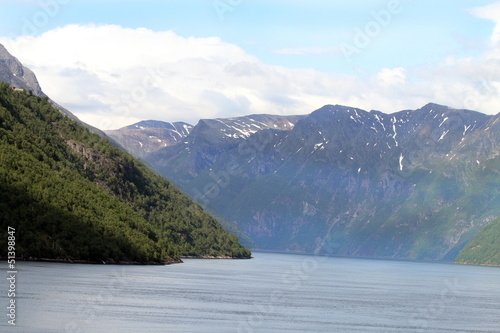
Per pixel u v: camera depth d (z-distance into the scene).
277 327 171.00
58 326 150.00
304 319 187.12
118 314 170.62
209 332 156.88
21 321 152.38
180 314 179.12
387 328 182.12
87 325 153.25
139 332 150.00
